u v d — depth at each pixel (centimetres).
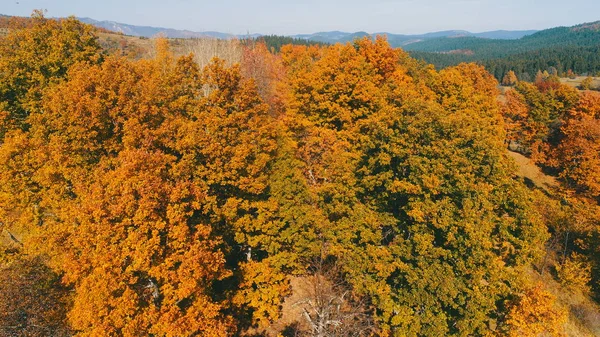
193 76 2802
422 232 2494
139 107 2419
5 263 2258
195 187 2177
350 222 2633
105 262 1692
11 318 1781
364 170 2877
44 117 2659
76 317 1709
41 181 2264
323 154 3078
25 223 2294
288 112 3931
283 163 2772
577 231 4044
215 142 2414
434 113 2786
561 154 5838
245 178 2508
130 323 1727
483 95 5144
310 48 10775
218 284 2891
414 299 2427
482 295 2302
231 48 6291
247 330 2675
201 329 1989
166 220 1944
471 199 2438
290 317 2794
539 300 2444
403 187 2514
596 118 6278
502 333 2567
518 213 2747
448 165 2511
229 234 2836
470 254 2331
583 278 3609
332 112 3812
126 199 1794
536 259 2762
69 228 1938
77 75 2544
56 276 2091
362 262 2580
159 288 1936
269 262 2795
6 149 2331
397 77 4712
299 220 2612
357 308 2720
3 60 3089
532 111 6575
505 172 3033
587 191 5209
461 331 2288
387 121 2886
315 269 3083
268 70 6281
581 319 3347
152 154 2161
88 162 2462
